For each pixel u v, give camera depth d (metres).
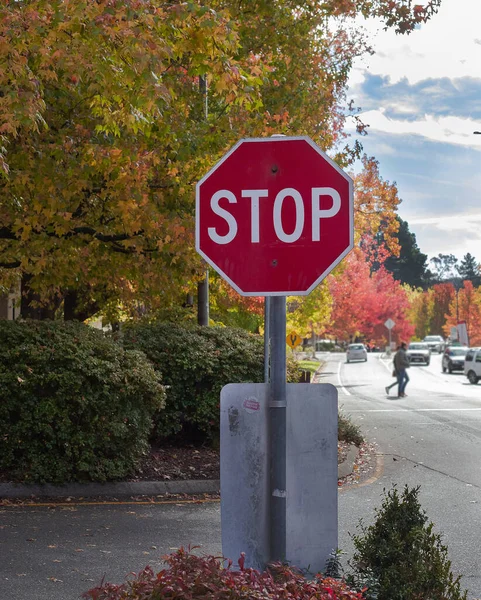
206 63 9.35
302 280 3.89
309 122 18.77
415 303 129.38
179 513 9.64
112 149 11.14
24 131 11.13
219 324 21.30
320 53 21.25
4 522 8.77
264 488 3.85
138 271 14.34
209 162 12.37
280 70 16.73
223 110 14.65
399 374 32.53
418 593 4.72
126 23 7.98
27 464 10.45
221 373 13.21
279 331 3.89
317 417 3.87
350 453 14.43
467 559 7.69
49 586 6.51
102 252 13.62
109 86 8.52
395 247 26.38
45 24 8.46
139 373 10.98
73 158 11.49
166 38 8.95
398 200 25.92
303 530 3.84
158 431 12.97
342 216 3.89
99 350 10.95
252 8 16.38
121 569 7.07
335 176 3.89
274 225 3.92
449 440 17.64
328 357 85.44
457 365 54.62
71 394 10.46
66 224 12.25
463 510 10.08
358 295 77.25
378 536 5.13
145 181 11.78
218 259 3.95
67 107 11.80
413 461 14.52
